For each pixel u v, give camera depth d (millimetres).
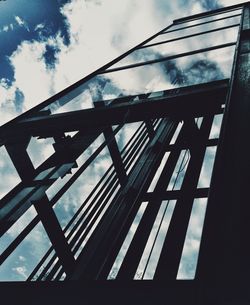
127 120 4145
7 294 1185
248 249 1084
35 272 2816
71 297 1098
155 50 7098
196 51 5949
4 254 2395
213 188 1475
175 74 5453
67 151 3588
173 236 2305
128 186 3223
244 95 2295
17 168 3564
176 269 1964
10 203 2900
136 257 2414
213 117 4039
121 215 2863
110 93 5012
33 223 2789
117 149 3977
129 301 1020
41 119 4266
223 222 1263
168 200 3059
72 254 2963
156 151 3686
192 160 3467
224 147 1779
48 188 3035
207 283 983
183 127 4094
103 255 2457
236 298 912
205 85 3891
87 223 3311
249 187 1427
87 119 4160
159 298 991
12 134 4016
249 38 3934
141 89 5211
